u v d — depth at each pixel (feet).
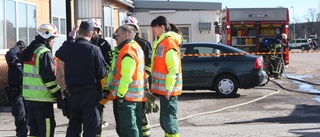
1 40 43.62
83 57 20.62
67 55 20.84
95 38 26.20
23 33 48.11
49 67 21.52
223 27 71.61
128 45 20.98
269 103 40.29
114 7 81.66
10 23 45.34
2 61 42.73
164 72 22.26
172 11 105.29
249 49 66.80
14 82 26.11
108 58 25.91
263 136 26.25
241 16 66.23
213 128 29.71
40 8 52.37
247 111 36.50
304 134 26.50
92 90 20.68
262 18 65.92
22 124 26.35
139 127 21.97
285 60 64.75
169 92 21.72
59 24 58.13
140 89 21.40
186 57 44.37
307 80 60.03
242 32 66.85
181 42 23.06
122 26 21.30
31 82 22.03
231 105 39.55
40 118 22.24
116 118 22.30
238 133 27.35
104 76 21.11
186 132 28.32
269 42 66.28
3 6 43.98
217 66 43.80
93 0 67.05
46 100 22.07
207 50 44.50
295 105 38.96
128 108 21.03
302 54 162.30
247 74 43.45
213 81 44.11
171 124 22.50
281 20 65.82
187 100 42.73
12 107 26.30
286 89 50.08
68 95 21.01
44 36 22.21
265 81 44.55
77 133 21.33
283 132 27.27
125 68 20.53
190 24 106.52
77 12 64.95
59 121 33.78
